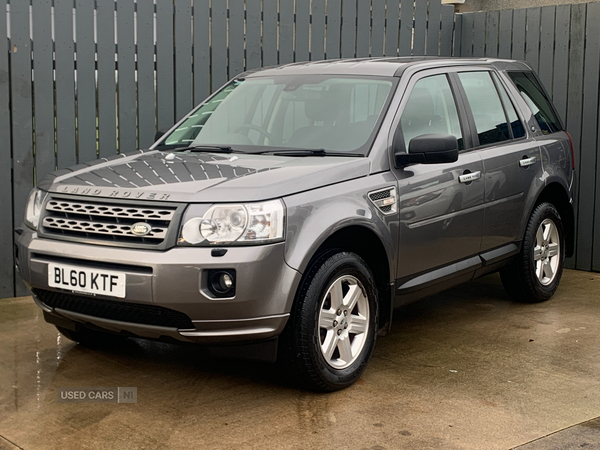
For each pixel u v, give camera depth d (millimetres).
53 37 5816
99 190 3711
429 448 3252
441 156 4152
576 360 4516
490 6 9531
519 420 3574
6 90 5656
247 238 3455
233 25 6617
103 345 4648
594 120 7117
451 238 4660
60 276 3703
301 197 3670
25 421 3533
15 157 5746
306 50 7078
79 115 5973
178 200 3492
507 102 5496
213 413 3645
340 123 4430
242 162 4055
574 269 7371
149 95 6273
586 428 3486
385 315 4293
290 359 3744
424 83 4750
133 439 3334
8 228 5777
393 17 7676
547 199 6023
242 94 4977
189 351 4633
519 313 5633
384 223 4086
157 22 6242
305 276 3727
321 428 3465
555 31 7395
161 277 3402
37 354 4531
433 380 4145
